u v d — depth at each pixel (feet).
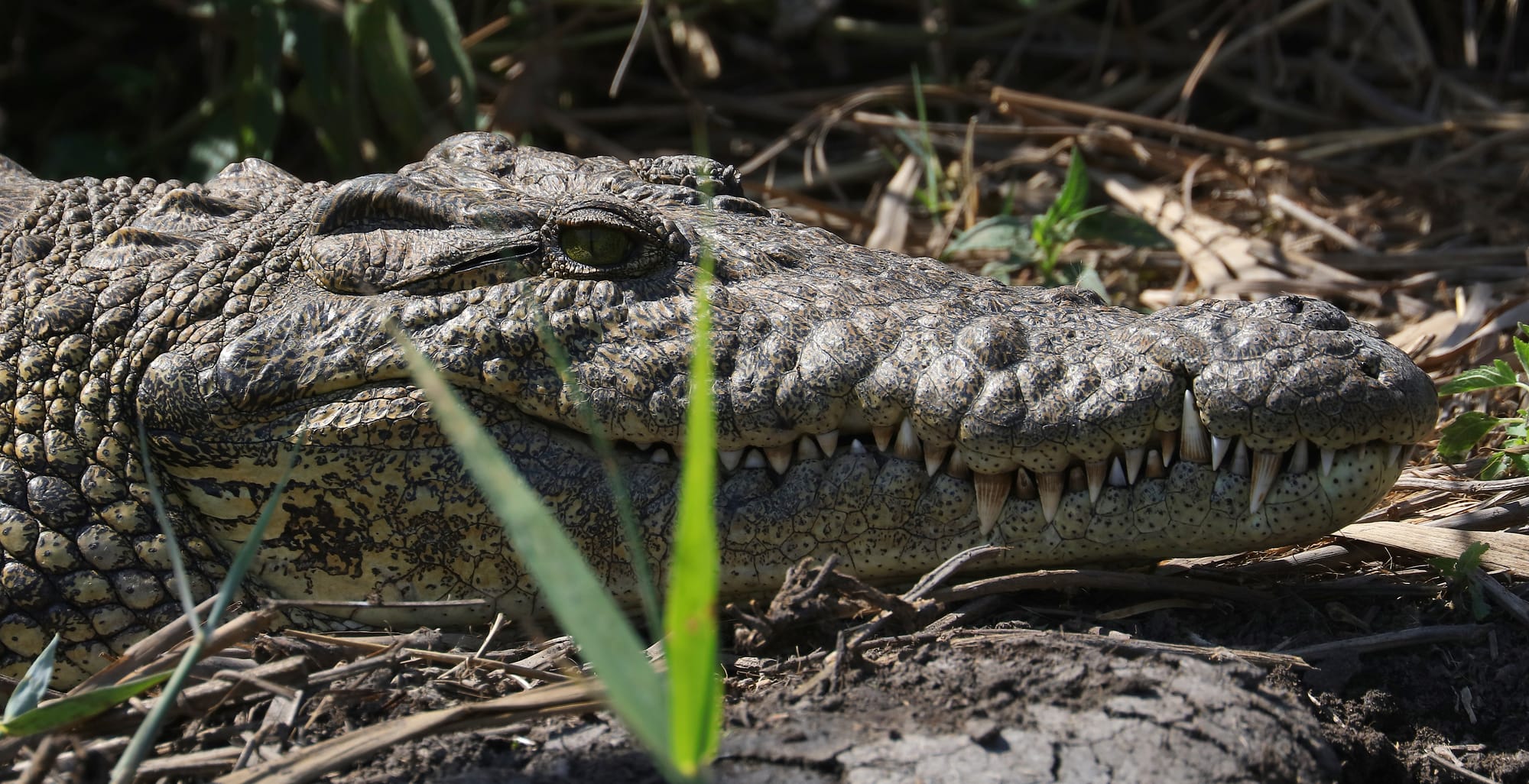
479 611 21.39
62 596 21.15
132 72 48.44
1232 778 16.11
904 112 45.96
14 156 49.90
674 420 20.07
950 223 38.29
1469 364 30.55
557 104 46.96
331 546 21.22
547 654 19.71
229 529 21.40
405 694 18.44
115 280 22.22
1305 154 42.42
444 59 41.19
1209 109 46.93
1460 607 20.77
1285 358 18.70
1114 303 35.55
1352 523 22.11
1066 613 20.12
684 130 47.19
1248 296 34.68
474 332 20.40
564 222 20.88
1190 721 16.88
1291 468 19.10
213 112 46.62
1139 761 16.25
